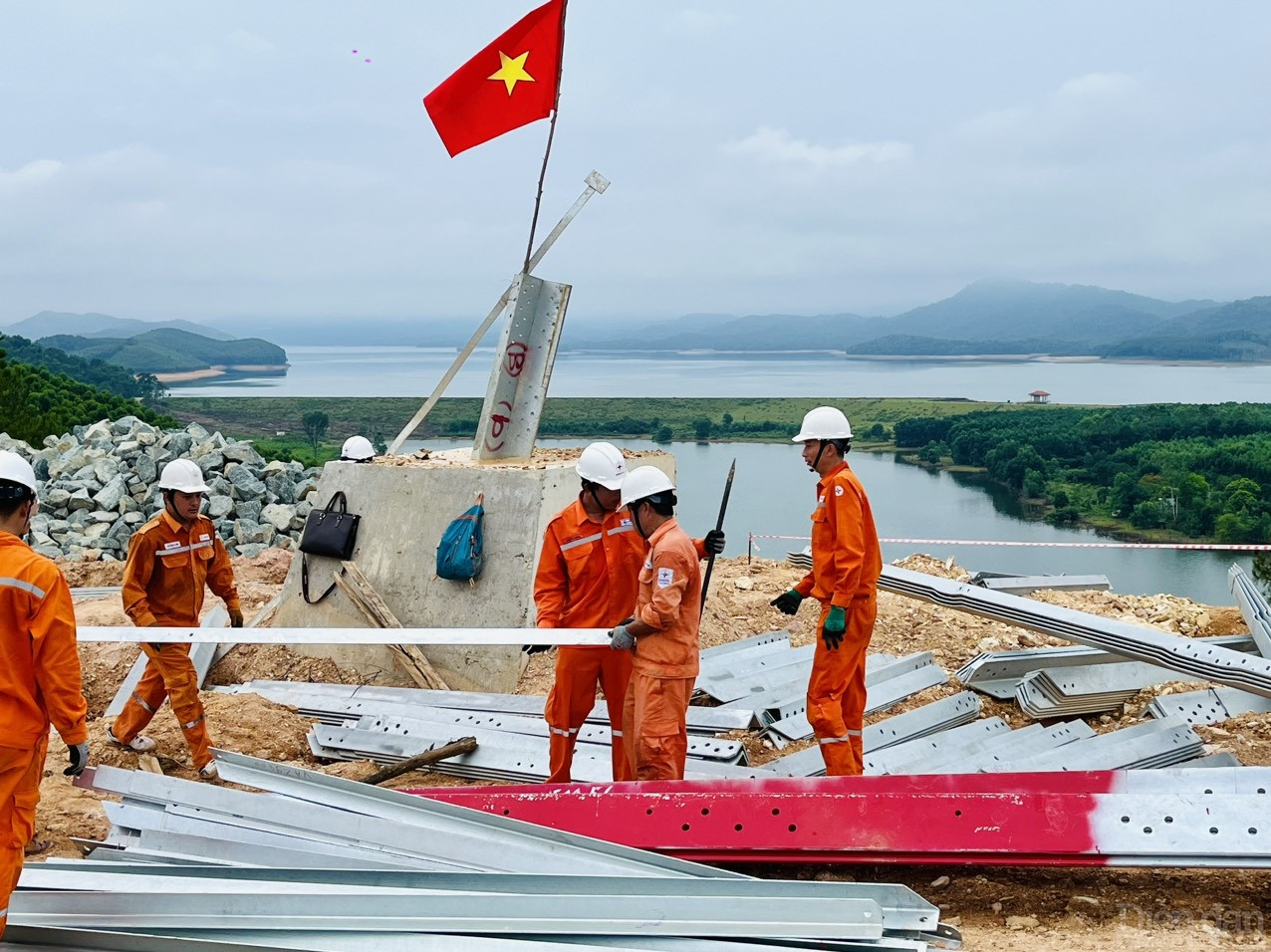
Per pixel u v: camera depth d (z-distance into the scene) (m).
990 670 7.83
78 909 4.39
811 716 5.91
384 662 8.59
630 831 5.15
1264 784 4.85
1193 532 42.31
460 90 9.02
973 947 4.34
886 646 9.01
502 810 5.31
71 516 14.72
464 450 10.45
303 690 8.14
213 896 4.35
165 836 5.02
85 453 15.77
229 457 15.62
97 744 7.01
